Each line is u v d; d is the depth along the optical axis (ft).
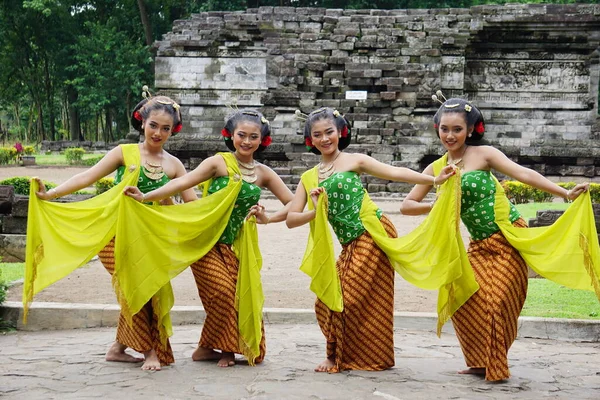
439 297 21.97
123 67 168.76
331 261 21.98
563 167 102.42
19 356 23.56
